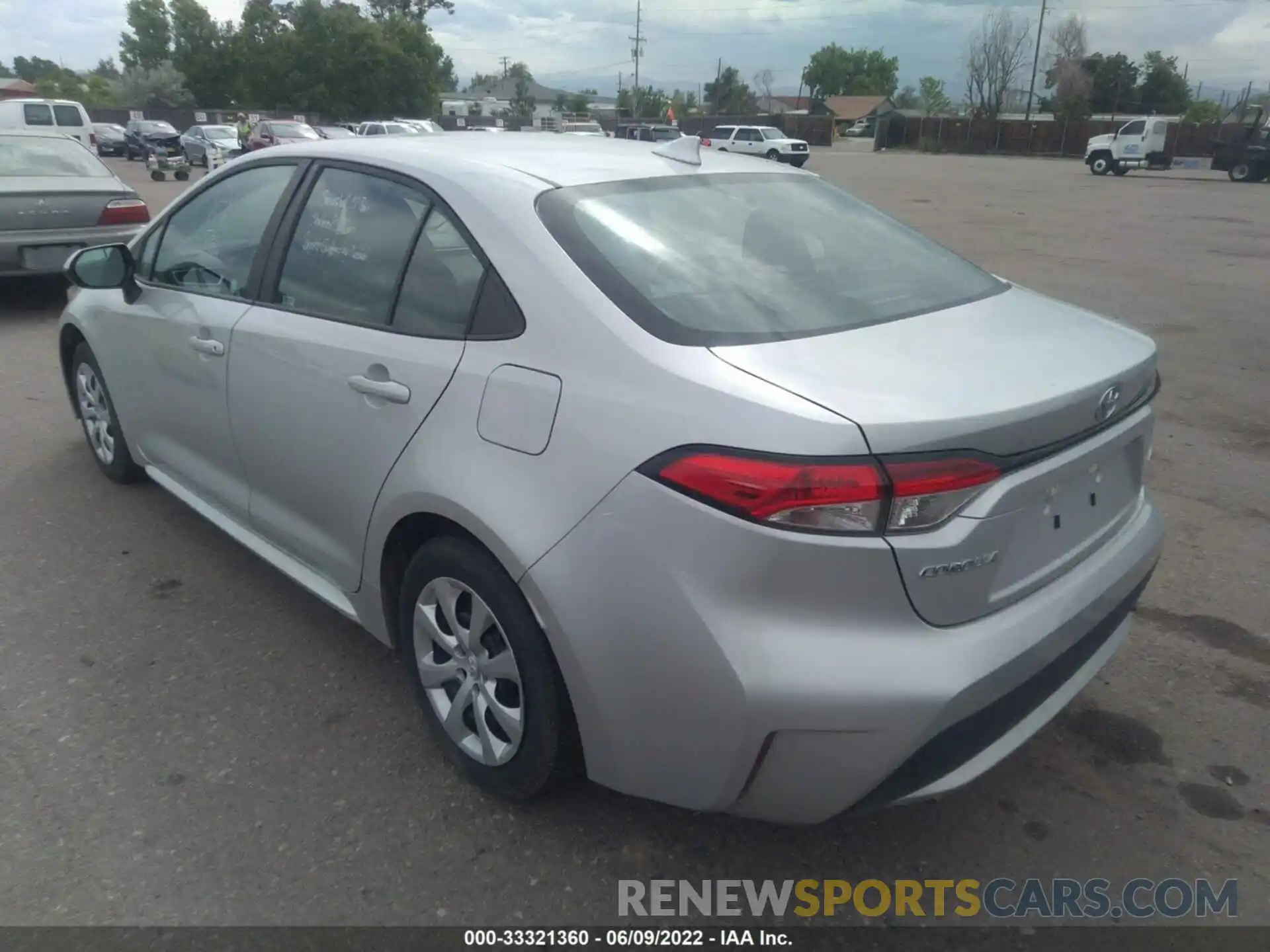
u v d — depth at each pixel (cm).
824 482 201
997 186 2970
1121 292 1091
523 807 278
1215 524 474
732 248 278
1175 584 415
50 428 581
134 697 327
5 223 843
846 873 261
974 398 216
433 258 282
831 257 294
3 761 294
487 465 249
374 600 306
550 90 12175
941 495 206
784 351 231
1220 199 2519
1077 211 2131
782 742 212
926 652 210
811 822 224
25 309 940
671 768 229
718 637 210
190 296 378
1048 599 237
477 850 264
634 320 237
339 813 276
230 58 7112
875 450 202
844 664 206
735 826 275
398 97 6862
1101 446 243
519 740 260
